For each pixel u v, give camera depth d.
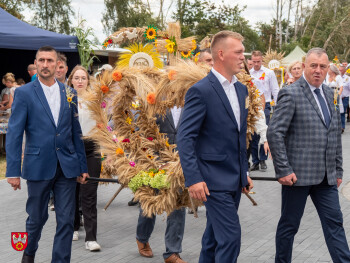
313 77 3.99
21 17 39.25
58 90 4.35
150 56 6.05
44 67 4.23
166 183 4.23
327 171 4.00
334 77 15.62
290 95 3.99
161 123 4.79
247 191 3.68
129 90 4.71
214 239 3.80
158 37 6.54
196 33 47.72
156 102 4.49
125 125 4.77
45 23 44.66
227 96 3.55
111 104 4.75
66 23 44.75
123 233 5.89
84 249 5.27
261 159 9.89
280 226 4.14
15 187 4.13
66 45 12.20
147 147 4.64
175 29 6.44
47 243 5.55
